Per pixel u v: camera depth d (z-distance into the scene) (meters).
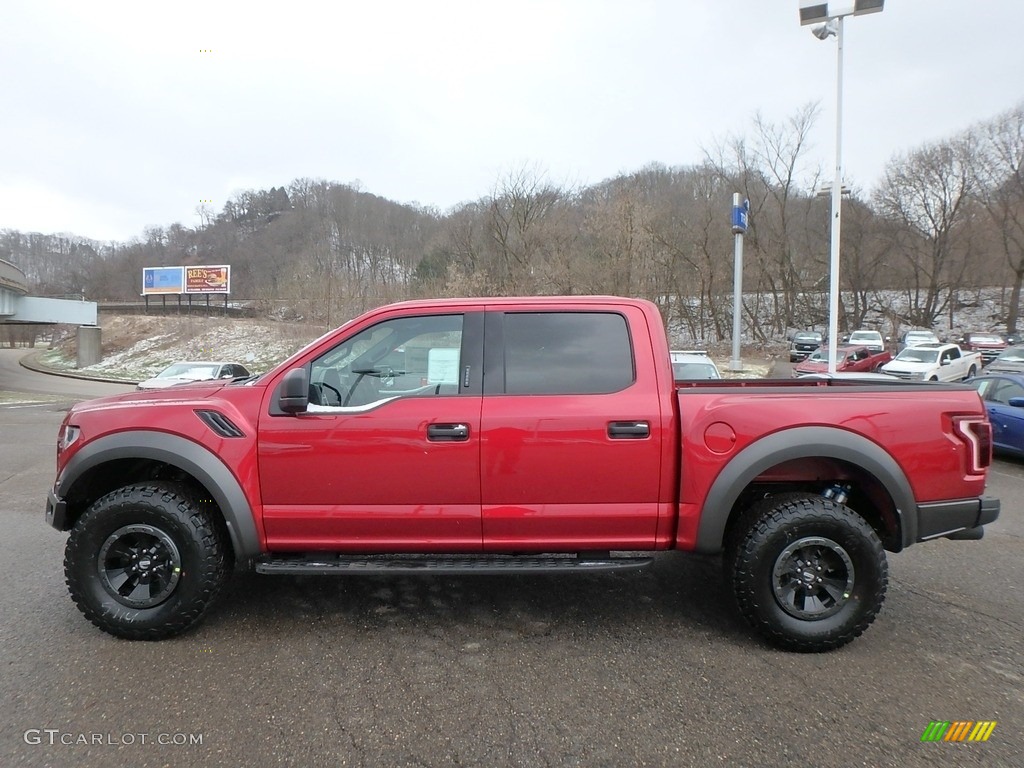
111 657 3.15
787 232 46.41
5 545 4.96
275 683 2.92
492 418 3.25
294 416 3.29
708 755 2.41
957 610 3.86
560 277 37.56
